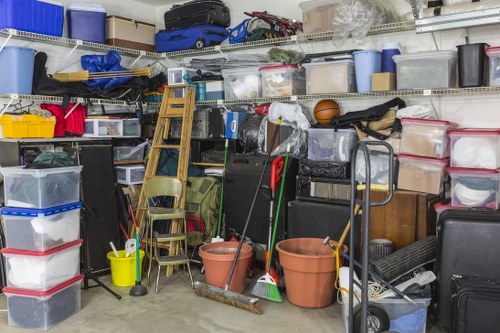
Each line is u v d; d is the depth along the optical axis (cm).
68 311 324
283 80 424
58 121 413
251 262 399
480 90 339
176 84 448
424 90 355
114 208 420
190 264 438
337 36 389
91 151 407
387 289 290
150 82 486
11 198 307
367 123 374
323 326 310
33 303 305
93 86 430
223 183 430
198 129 469
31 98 388
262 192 404
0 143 380
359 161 373
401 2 400
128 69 448
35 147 393
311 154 398
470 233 287
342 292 300
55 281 310
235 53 495
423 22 353
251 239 413
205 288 352
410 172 358
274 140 396
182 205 422
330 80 396
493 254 283
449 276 292
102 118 430
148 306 343
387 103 375
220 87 466
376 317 279
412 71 360
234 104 468
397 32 404
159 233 434
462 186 335
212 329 306
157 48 508
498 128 371
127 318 323
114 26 466
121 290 376
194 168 463
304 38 416
